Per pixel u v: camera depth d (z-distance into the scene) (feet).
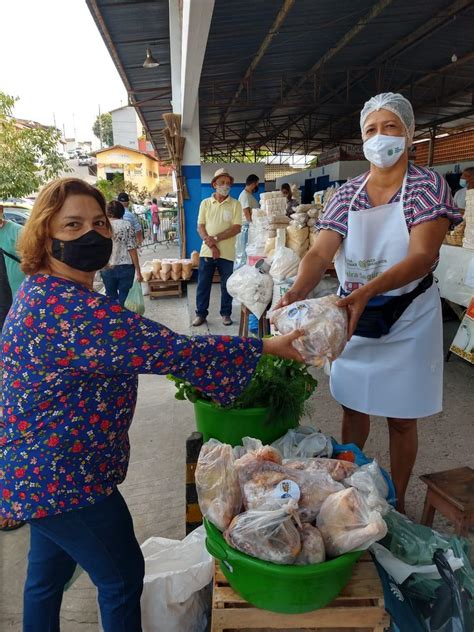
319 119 58.13
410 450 7.55
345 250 7.07
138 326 4.01
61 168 41.11
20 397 4.18
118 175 96.53
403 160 6.54
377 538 4.45
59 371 4.09
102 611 5.06
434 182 6.32
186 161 29.66
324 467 5.76
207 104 40.65
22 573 7.70
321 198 21.47
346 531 4.55
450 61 35.63
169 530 8.52
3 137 37.65
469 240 15.35
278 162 101.24
